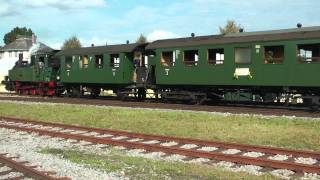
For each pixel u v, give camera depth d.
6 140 15.76
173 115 21.20
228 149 13.56
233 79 24.36
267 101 24.22
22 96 39.41
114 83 32.09
